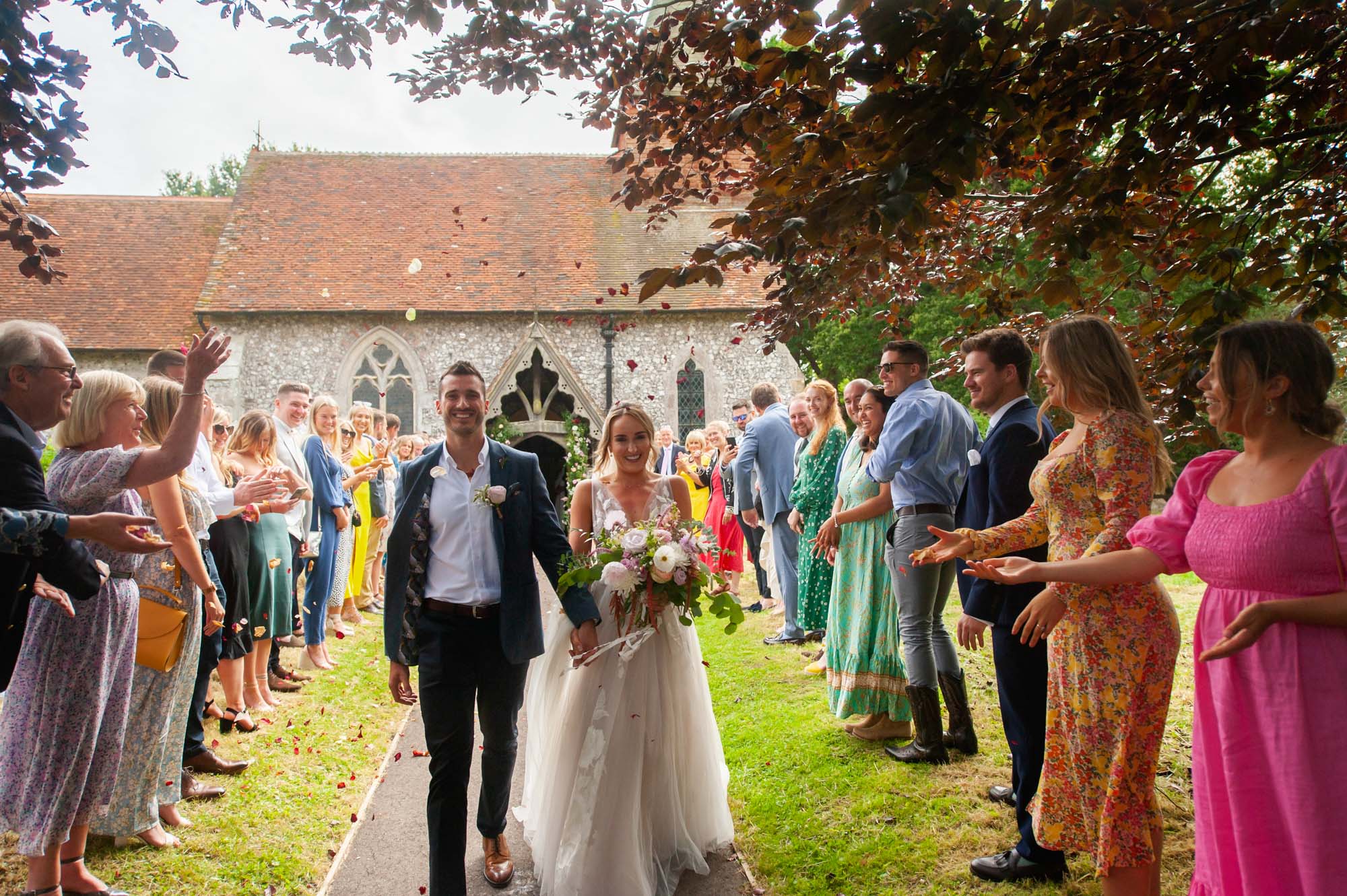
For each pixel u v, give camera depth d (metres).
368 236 20.56
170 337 19.48
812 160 2.64
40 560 2.61
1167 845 3.36
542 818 3.49
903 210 2.17
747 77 3.14
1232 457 2.38
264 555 5.55
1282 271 3.54
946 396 4.48
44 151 2.82
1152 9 2.53
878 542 4.68
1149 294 4.22
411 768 4.90
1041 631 2.68
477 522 3.46
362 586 9.15
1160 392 3.94
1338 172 3.54
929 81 2.47
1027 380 3.51
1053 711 2.79
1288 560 2.06
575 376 18.84
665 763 3.46
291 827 3.94
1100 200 2.97
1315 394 2.17
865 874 3.30
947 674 4.36
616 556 3.53
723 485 9.61
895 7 2.22
